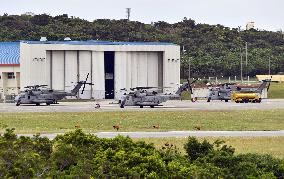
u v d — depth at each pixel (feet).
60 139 402.72
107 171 347.56
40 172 341.21
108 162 350.43
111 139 401.70
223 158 403.34
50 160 356.79
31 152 358.02
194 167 369.50
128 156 361.10
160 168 357.41
